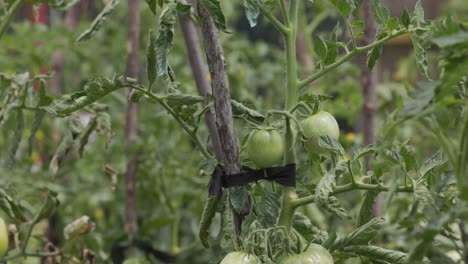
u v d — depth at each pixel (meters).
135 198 3.83
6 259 2.85
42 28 4.36
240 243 2.10
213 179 2.12
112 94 4.23
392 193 1.75
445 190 1.98
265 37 7.46
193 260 4.22
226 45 5.57
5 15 2.85
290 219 2.12
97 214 5.08
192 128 2.32
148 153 4.16
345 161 2.06
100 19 2.51
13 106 2.94
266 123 2.13
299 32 5.04
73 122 3.03
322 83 4.97
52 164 2.99
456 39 1.50
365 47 2.18
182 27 2.96
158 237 4.46
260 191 2.37
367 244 2.12
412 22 2.19
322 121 2.15
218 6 1.92
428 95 1.55
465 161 1.62
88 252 3.09
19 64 4.52
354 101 4.84
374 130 3.65
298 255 1.99
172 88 2.19
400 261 2.08
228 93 2.07
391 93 4.54
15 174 4.03
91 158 4.63
